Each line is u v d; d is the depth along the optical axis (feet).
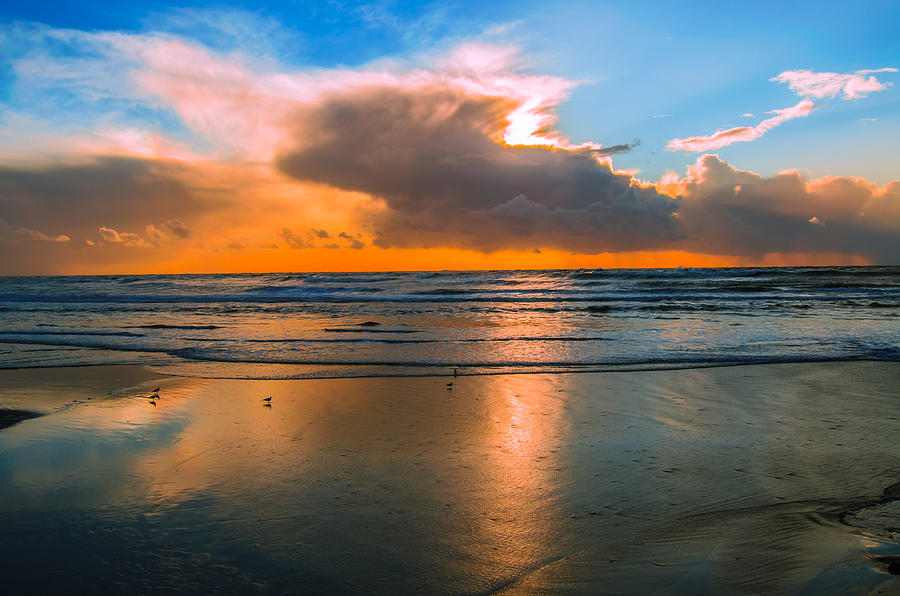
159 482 14.51
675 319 60.49
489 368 31.83
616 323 56.65
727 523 11.73
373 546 10.96
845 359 33.09
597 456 16.56
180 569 10.11
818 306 76.48
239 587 9.51
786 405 22.70
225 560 10.43
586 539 11.19
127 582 9.68
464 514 12.46
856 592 8.59
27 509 12.82
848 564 9.51
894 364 31.24
